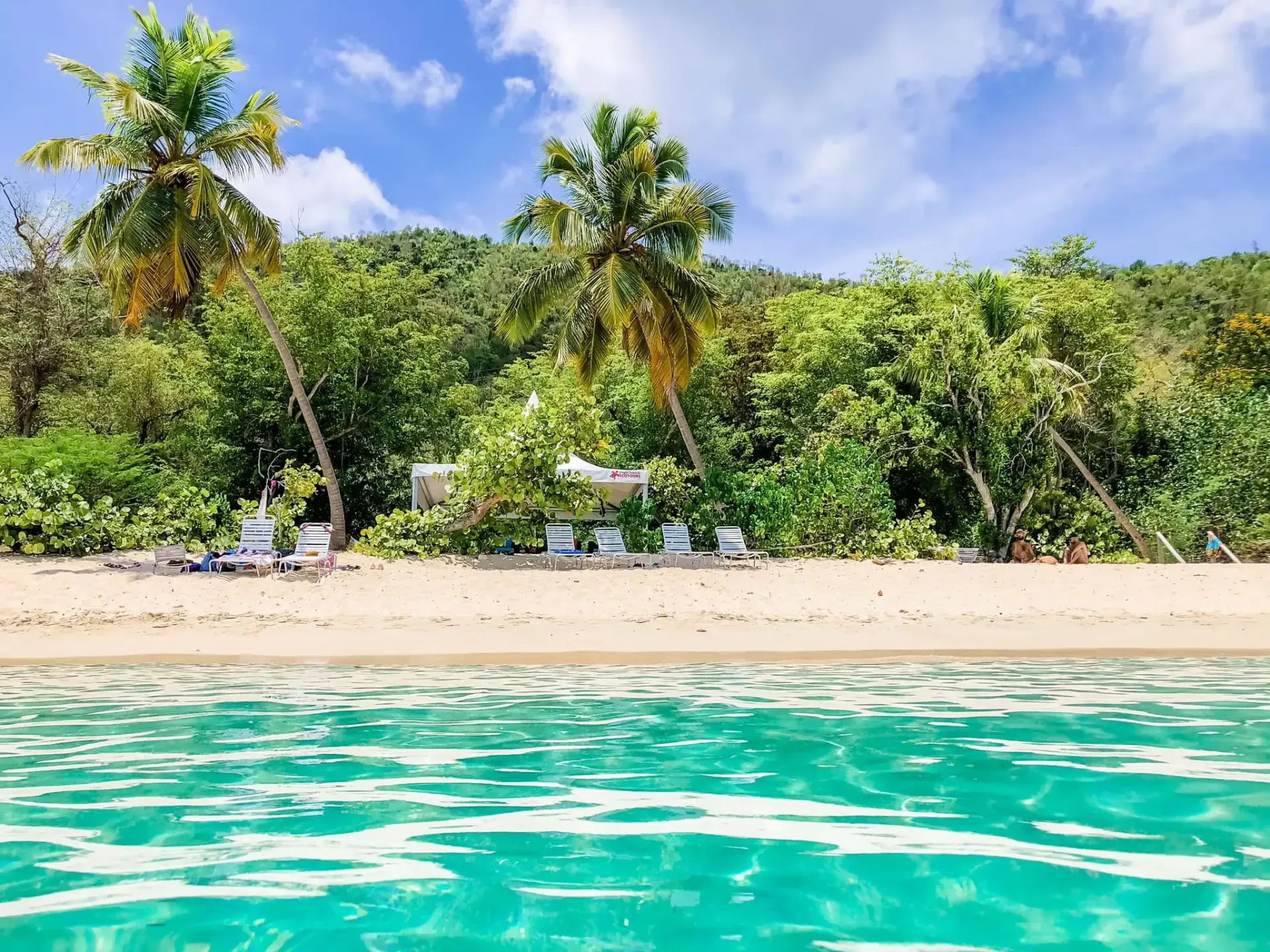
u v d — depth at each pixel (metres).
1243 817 3.31
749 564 17.17
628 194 20.39
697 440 34.12
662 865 2.75
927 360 25.17
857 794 3.66
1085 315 28.02
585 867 2.73
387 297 30.03
